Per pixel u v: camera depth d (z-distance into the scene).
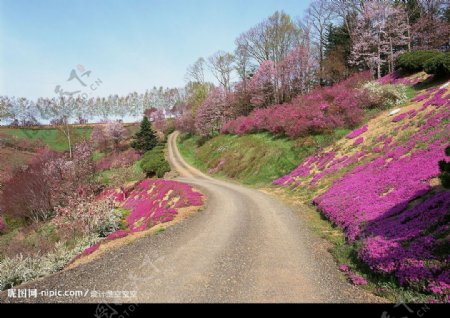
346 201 16.86
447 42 45.69
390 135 24.70
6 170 52.94
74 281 10.38
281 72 58.28
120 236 16.05
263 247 13.09
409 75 37.84
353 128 32.91
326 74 54.62
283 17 69.69
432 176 13.93
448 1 47.56
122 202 37.88
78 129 93.94
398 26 45.38
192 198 24.70
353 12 56.47
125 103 165.25
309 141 35.22
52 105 84.88
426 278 7.86
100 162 67.56
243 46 74.81
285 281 9.69
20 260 14.50
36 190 37.84
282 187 29.69
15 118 94.00
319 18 62.16
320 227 16.12
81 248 16.05
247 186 34.50
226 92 76.38
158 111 131.25
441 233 9.17
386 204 13.87
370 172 19.89
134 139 80.94
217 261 11.51
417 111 25.77
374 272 9.33
